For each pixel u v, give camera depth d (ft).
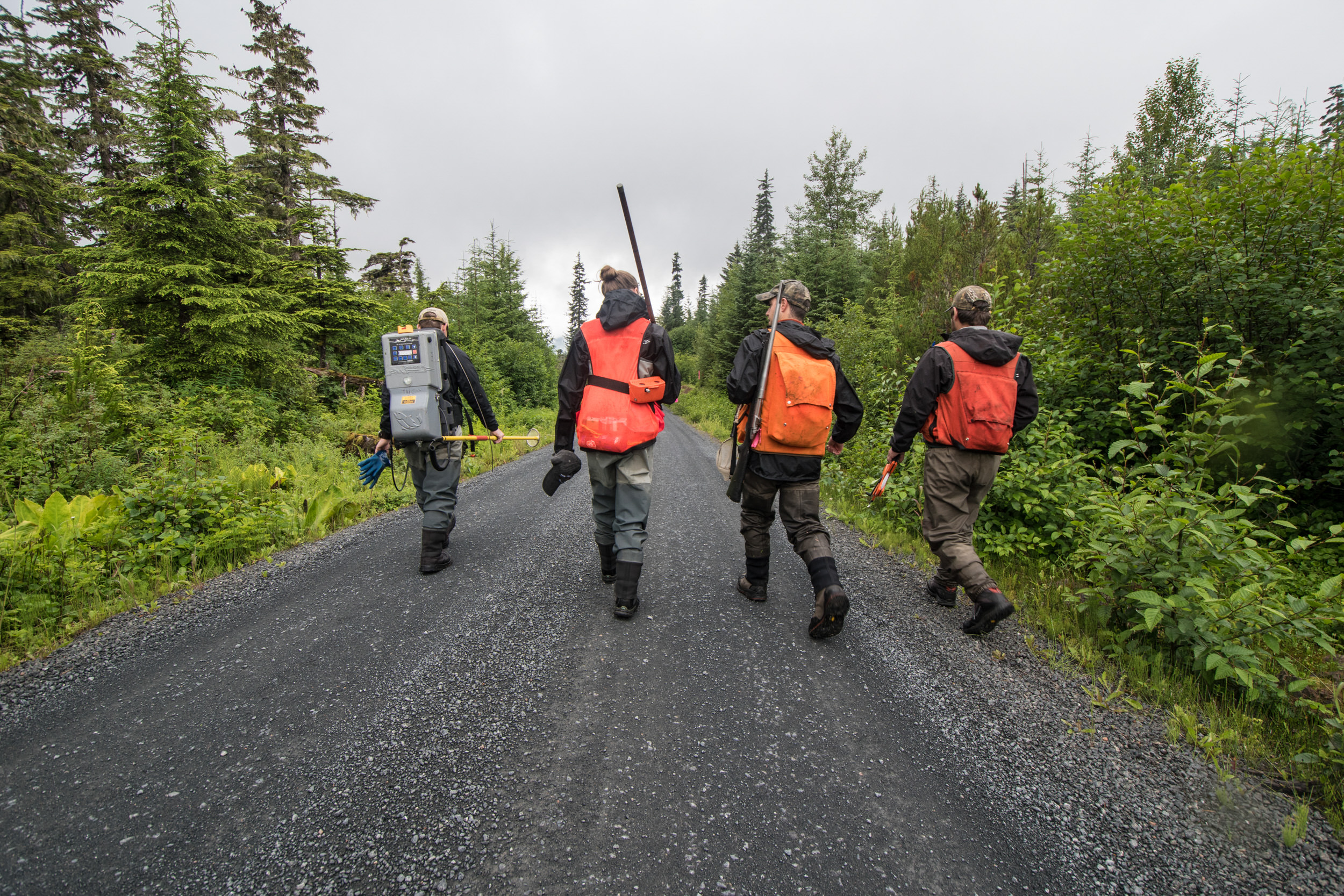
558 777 5.46
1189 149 29.60
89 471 15.81
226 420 25.39
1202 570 7.86
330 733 6.12
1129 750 6.07
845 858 4.55
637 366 8.58
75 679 7.23
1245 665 6.89
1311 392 12.05
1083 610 8.57
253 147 47.32
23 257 39.50
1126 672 7.59
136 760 5.64
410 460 11.31
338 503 15.19
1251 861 4.61
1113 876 4.43
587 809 5.03
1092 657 7.87
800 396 8.15
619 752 5.85
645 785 5.35
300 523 14.26
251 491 14.75
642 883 4.24
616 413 8.44
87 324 25.57
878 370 27.40
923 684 7.31
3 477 14.73
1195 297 13.97
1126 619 8.51
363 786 5.29
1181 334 14.47
